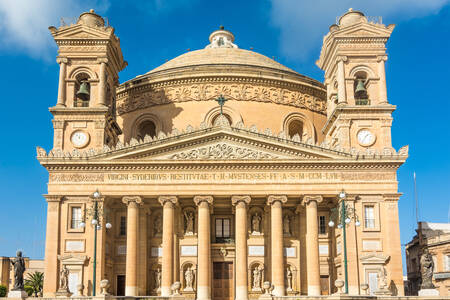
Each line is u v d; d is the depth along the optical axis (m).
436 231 73.56
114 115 62.47
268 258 56.50
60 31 58.16
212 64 67.31
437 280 67.31
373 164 54.00
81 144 55.72
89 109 56.03
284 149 54.25
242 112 64.62
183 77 65.56
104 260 52.66
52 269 51.78
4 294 69.00
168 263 52.00
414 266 77.81
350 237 52.56
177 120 64.75
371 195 53.81
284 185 53.59
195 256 56.69
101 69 57.78
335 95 62.62
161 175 53.81
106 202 54.19
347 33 58.91
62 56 58.00
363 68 58.78
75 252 52.25
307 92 68.38
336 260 55.12
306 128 66.94
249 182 53.69
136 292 51.47
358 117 56.78
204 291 51.16
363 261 52.22
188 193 53.34
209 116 64.06
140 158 53.91
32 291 84.25
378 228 53.06
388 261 52.41
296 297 42.44
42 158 53.34
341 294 38.69
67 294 48.50
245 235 52.72
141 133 68.19
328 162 53.69
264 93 65.88
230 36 82.44
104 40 58.12
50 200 53.19
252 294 55.25
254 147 54.41
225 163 53.62
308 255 52.28
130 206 53.16
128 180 53.66
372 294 51.56
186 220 57.91
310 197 53.34
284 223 57.69
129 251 52.03
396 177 54.09
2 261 76.62
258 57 74.69
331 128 60.84
